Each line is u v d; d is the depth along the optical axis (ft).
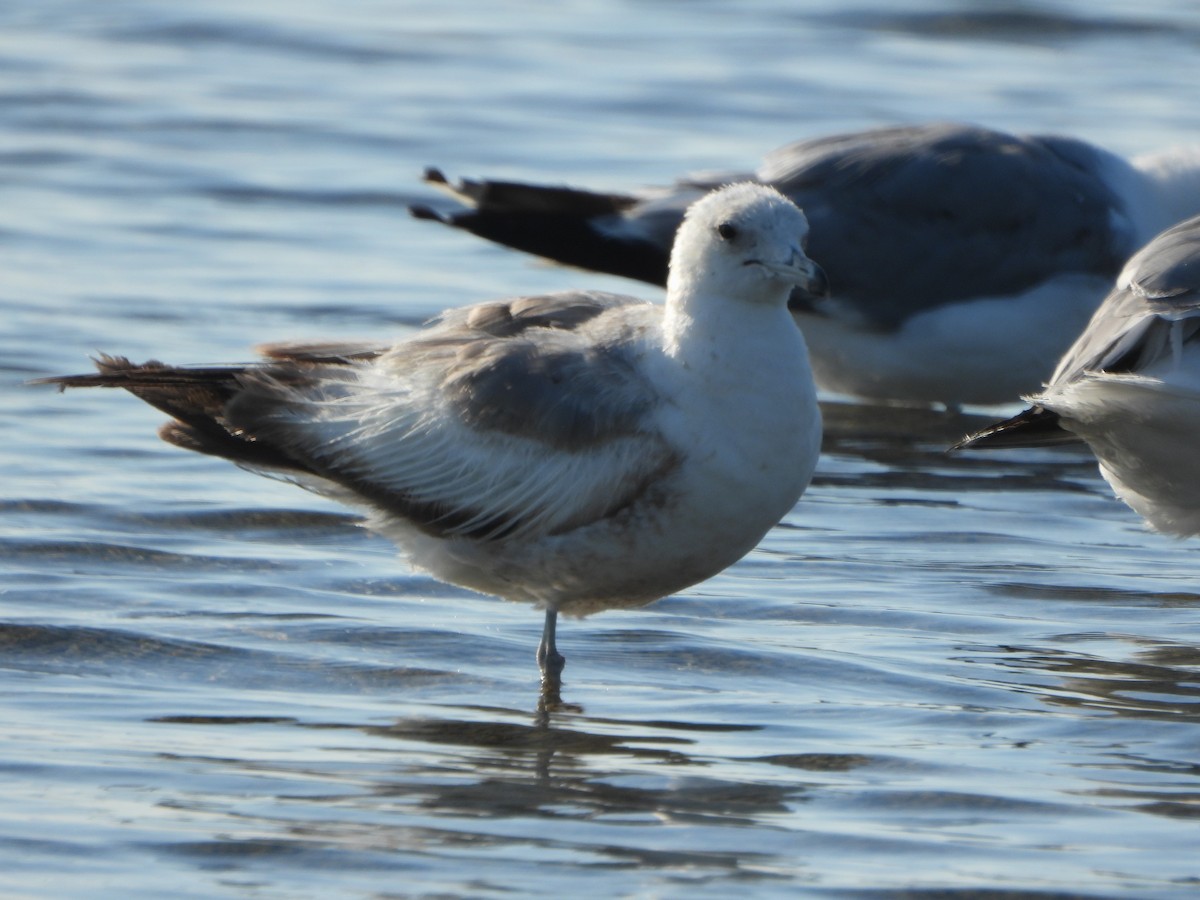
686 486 35.91
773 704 36.47
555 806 31.24
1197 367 40.91
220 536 45.93
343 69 104.99
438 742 34.19
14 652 37.96
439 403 37.17
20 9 115.85
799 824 30.53
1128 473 42.70
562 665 37.63
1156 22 120.26
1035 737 34.68
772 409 35.94
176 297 65.98
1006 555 46.70
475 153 88.33
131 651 38.34
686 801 31.50
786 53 110.93
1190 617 42.09
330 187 82.69
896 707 36.29
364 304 66.08
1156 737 34.68
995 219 58.39
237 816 30.50
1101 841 29.89
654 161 86.53
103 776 31.96
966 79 104.99
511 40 113.09
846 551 46.78
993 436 45.14
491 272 71.72
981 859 29.17
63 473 49.52
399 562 44.80
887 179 59.00
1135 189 60.08
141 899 27.45
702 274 35.96
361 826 30.25
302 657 38.50
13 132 88.84
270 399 38.06
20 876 28.07
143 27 112.27
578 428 36.11
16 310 63.46
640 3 124.67
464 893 27.81
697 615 41.98
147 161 85.25
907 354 59.26
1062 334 58.95
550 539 36.78
